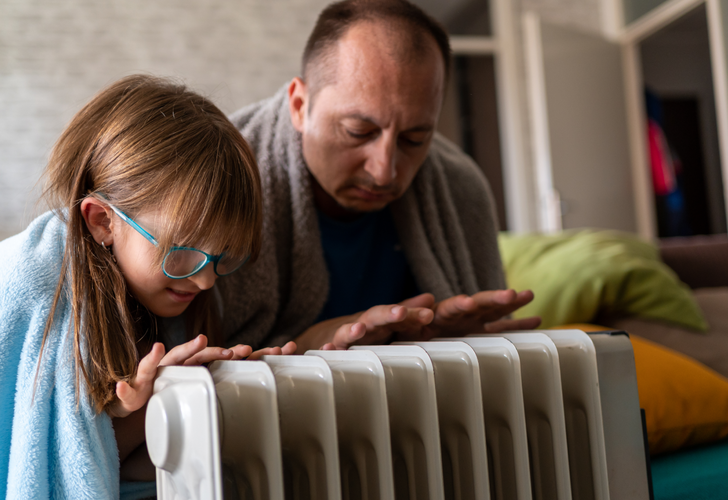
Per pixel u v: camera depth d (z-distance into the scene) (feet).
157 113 2.20
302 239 3.02
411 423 1.82
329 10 2.81
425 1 13.24
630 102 12.68
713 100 17.57
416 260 3.34
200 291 2.39
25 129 11.92
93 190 2.14
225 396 1.58
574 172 11.53
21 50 12.01
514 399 1.84
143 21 12.52
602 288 4.63
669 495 2.60
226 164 2.17
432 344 1.96
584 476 1.94
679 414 3.25
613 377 1.92
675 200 15.62
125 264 2.10
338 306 3.33
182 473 1.51
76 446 1.81
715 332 4.52
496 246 3.73
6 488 1.93
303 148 3.02
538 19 11.32
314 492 1.71
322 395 1.66
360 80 2.54
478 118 13.35
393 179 2.74
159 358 1.70
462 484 1.89
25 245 2.08
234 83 12.88
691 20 16.62
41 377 1.88
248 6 12.99
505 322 2.59
